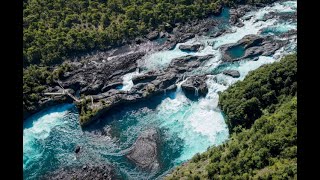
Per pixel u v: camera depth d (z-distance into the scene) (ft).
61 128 418.92
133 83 468.34
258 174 273.13
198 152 374.84
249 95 392.68
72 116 433.89
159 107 438.81
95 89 460.96
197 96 444.55
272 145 285.43
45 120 430.20
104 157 380.17
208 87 450.71
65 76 477.77
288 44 503.20
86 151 388.37
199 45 521.65
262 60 483.51
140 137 399.65
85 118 415.85
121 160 375.66
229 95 410.31
